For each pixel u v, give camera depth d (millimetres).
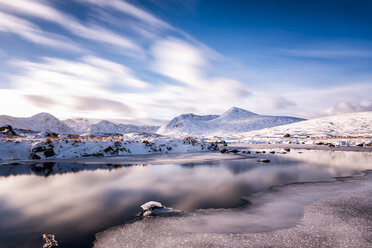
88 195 12023
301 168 21469
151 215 9031
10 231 7676
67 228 7914
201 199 11258
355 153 39125
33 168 21812
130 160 28219
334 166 22891
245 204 10469
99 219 8695
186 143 47125
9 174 18594
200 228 7863
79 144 34844
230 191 12797
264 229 7738
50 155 30797
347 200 10875
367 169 20922
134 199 11273
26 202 10844
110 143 37031
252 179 16109
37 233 7512
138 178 16625
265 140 99500
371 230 7566
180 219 8656
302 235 7254
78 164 24562
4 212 9500
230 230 7680
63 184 14695
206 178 16609
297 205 10250
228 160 28281
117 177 17031
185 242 6863
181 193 12375
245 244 6711
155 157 31953
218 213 9312
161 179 16219
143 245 6734
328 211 9391
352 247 6504
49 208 9969
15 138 39719
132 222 8406
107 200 11109
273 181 15469
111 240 7047
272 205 10289
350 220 8414
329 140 78500
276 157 32375
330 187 13602
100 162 26172
